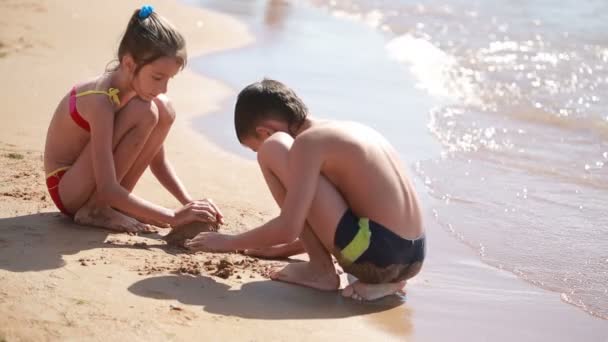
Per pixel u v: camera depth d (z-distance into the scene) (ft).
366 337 14.44
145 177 22.40
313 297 16.06
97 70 33.24
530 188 24.23
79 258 16.16
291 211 15.52
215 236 16.12
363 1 59.26
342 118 29.96
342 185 16.07
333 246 15.97
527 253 19.56
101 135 17.21
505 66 40.60
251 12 52.65
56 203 18.19
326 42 44.50
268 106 16.72
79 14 44.50
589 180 25.16
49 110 27.07
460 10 55.88
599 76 39.04
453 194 23.41
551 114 32.63
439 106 33.04
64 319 13.48
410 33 48.03
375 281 16.30
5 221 17.85
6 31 38.55
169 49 16.89
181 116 29.17
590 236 20.77
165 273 15.94
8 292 14.21
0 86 29.40
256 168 24.32
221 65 37.42
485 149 27.91
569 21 52.21
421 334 14.88
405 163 25.91
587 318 16.28
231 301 15.21
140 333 13.30
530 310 16.49
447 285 17.52
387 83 36.32
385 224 15.81
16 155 22.26
